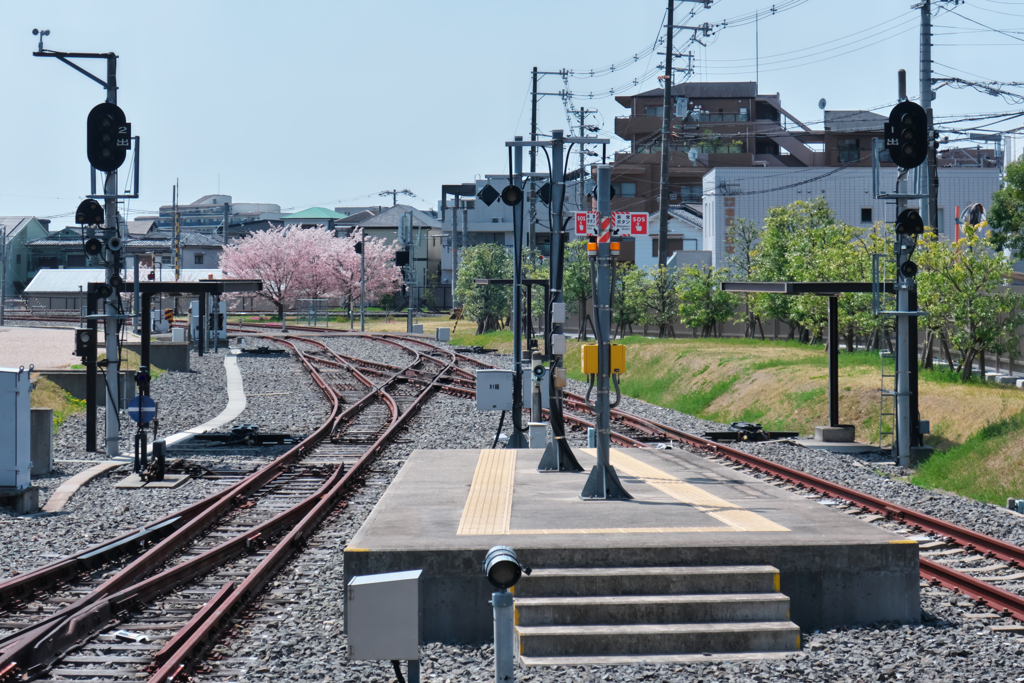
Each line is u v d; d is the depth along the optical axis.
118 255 23.67
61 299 114.00
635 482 15.56
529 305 28.03
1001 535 14.91
